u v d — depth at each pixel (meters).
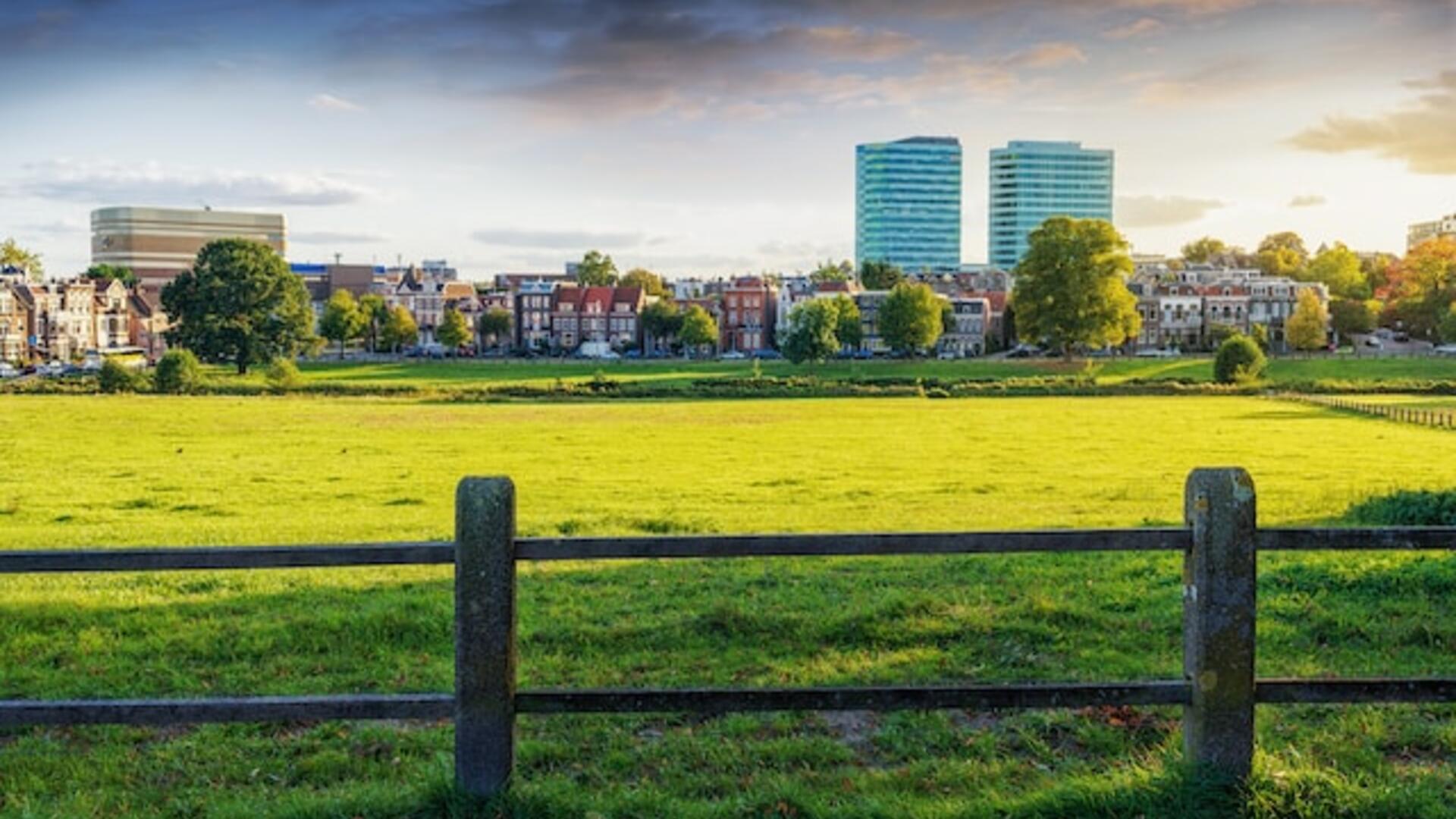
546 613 11.34
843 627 10.51
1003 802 5.90
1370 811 5.68
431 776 6.06
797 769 6.88
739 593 12.46
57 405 64.00
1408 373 99.62
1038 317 112.62
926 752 7.20
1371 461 36.88
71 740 7.58
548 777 6.64
